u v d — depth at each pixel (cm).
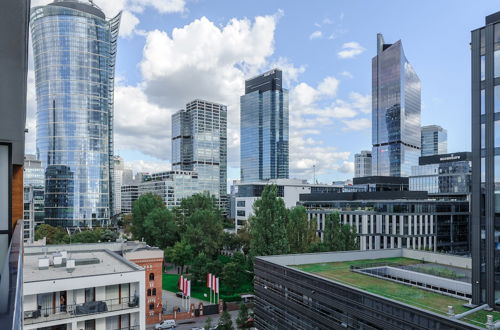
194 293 9256
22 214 1568
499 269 3438
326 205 13175
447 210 10712
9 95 941
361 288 4319
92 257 5456
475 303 3597
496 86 3531
